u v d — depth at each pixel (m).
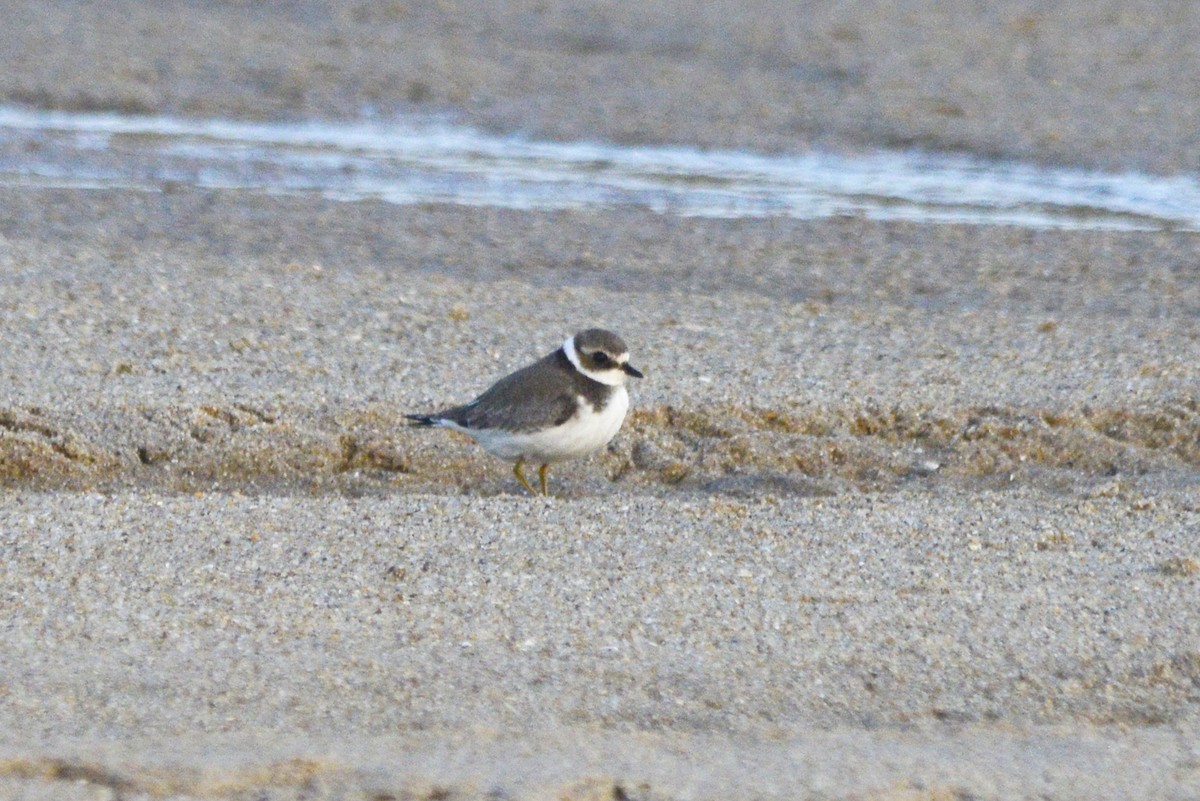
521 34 29.25
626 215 19.59
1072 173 21.56
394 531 10.04
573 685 8.11
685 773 7.30
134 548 9.67
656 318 15.20
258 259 16.95
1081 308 15.86
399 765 7.28
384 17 30.53
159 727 7.60
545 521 10.30
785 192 20.84
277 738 7.50
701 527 10.24
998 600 9.17
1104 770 7.46
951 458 12.07
